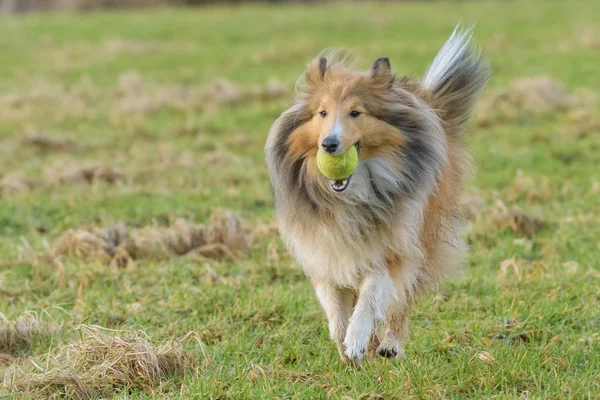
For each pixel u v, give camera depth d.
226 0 51.16
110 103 26.06
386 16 41.72
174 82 28.81
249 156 19.84
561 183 16.83
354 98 8.71
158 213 15.16
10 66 32.53
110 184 17.50
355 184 8.79
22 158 19.84
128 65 32.03
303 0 52.06
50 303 11.27
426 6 46.22
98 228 13.67
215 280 12.00
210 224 13.80
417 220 8.94
